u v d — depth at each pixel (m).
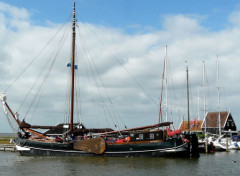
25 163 35.28
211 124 85.12
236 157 44.72
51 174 28.77
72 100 44.16
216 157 44.56
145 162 35.75
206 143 53.00
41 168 31.88
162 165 34.03
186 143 39.75
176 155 38.88
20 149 41.78
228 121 85.38
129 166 33.06
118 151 39.56
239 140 65.31
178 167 33.09
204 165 35.06
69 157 39.47
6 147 54.41
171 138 39.41
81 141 39.97
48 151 40.53
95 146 39.50
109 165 33.59
